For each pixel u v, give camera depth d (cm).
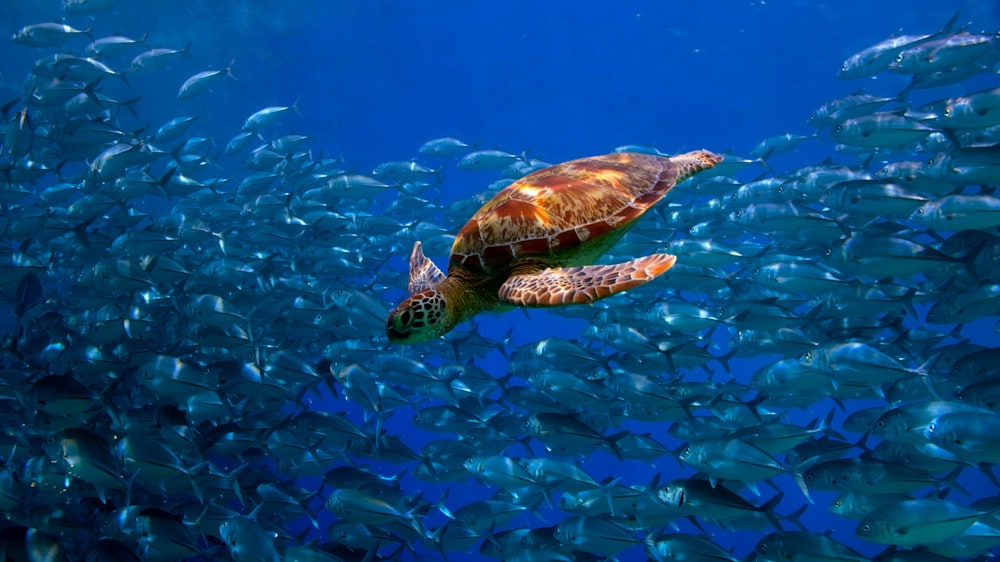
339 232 1333
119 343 931
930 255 827
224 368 935
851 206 952
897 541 627
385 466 1761
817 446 796
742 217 1076
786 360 840
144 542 670
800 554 661
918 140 1045
